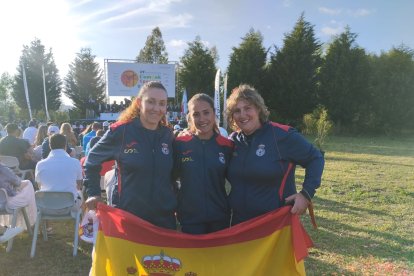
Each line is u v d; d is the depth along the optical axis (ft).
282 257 10.88
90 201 10.71
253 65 124.16
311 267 17.31
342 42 118.11
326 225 23.85
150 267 10.74
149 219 10.80
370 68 117.70
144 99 10.64
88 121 103.14
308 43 118.73
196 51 138.51
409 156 64.34
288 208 10.73
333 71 118.32
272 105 125.49
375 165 52.08
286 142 10.84
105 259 10.78
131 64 106.11
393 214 26.61
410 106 113.39
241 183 11.13
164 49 179.73
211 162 11.18
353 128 118.62
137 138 10.68
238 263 10.90
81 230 15.85
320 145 78.69
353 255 18.81
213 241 10.85
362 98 118.52
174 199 11.10
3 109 213.87
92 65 214.28
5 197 19.20
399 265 17.56
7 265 17.85
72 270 17.40
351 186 36.47
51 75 222.07
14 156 28.04
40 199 19.11
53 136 20.01
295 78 119.24
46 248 20.10
